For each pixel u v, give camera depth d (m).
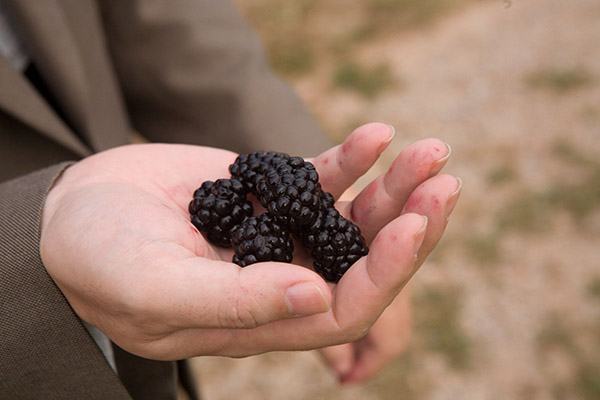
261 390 0.87
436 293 0.96
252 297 0.28
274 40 1.61
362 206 0.35
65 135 0.39
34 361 0.31
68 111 0.41
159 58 0.45
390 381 0.86
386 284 0.29
